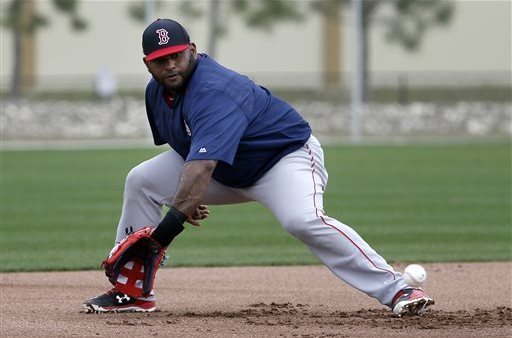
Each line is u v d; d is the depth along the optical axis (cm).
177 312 2336
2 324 2148
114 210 4769
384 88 11306
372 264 2098
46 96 11438
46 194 5456
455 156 7806
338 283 2869
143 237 2142
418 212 4653
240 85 2062
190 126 2058
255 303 2506
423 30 11250
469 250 3559
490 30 11338
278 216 2106
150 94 2175
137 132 10188
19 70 11081
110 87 10712
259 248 3675
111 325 2123
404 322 2131
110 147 8881
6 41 11462
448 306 2456
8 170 6894
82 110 10588
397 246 3662
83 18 11594
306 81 11156
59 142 9600
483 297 2611
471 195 5331
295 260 3359
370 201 5091
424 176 6362
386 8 11012
